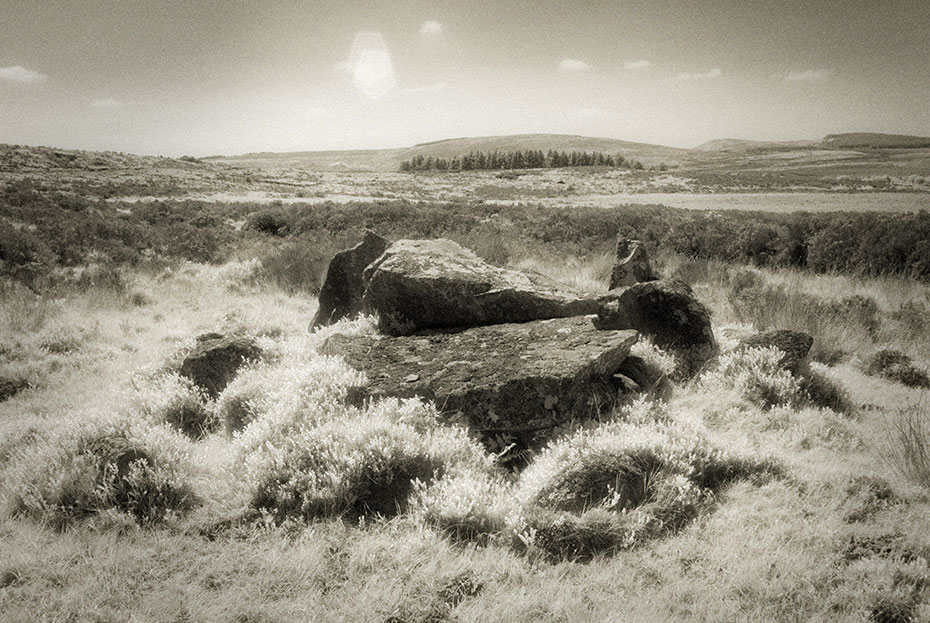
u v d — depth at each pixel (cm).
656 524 359
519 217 2595
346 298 879
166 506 385
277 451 412
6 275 1196
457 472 408
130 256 1512
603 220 2139
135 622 283
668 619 285
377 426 428
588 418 477
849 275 1266
